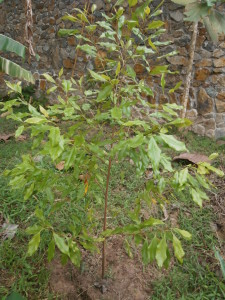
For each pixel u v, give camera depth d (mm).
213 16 2320
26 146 3957
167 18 4395
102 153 1555
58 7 5363
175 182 1557
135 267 2285
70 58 5379
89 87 4984
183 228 2619
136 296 2092
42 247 2301
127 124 1340
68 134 1579
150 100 4695
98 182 1998
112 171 3268
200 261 2365
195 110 4484
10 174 1709
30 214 2619
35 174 1647
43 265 2195
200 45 4281
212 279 2186
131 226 1568
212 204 2922
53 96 5707
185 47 4348
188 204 2877
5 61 2166
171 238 1588
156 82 4633
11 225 2467
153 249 1565
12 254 2227
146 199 1783
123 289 2125
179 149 1237
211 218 2754
